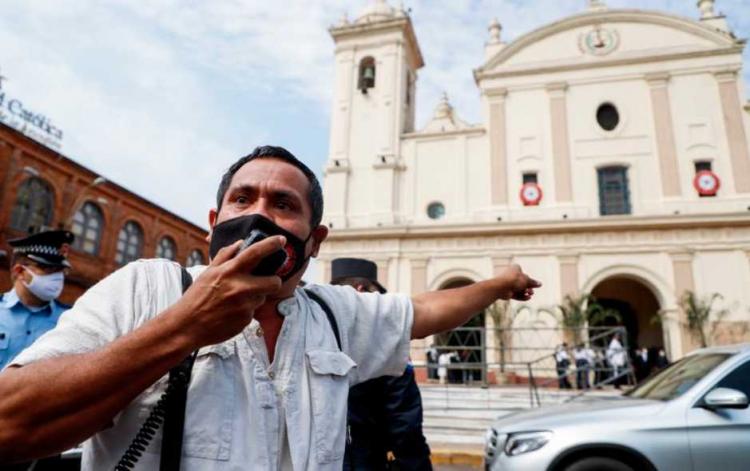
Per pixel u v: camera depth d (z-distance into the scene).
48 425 0.83
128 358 0.85
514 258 19.08
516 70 21.20
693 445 4.09
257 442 1.07
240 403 1.10
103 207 24.28
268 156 1.37
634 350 18.88
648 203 18.83
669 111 19.42
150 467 0.98
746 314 16.81
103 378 0.84
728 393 4.14
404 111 22.66
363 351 1.45
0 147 18.92
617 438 4.21
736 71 19.20
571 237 18.81
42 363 0.88
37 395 0.83
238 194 1.32
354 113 22.25
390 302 1.58
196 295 0.88
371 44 22.81
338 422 1.20
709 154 18.78
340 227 20.62
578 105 20.42
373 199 20.92
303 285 1.56
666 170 18.88
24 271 3.50
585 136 20.03
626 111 19.89
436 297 1.70
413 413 2.50
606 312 17.72
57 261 3.54
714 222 17.55
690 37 19.91
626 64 20.28
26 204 20.11
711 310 17.06
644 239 18.23
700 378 4.48
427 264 19.81
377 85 22.28
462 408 10.27
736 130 18.67
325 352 1.26
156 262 1.28
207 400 1.05
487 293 1.73
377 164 21.08
